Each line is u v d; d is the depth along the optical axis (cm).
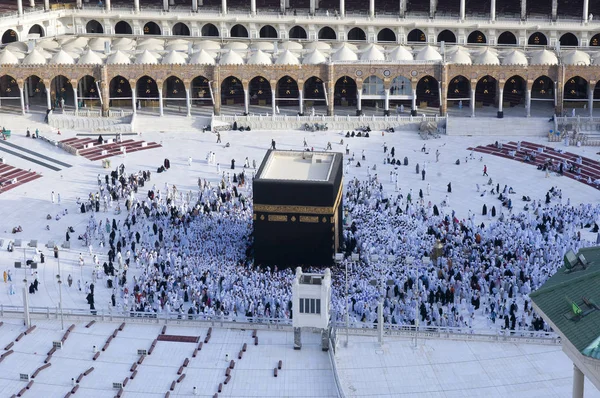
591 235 12350
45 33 19638
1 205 13625
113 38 19325
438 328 9400
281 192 11419
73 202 13788
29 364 9069
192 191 14150
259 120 17050
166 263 11525
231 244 12188
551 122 16800
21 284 11262
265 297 10488
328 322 9238
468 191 14150
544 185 14325
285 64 17100
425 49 17500
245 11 19775
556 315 6831
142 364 9056
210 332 9612
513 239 11925
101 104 17350
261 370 8956
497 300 10488
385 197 13775
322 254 11538
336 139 16462
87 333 9619
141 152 15825
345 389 8612
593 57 17138
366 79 17325
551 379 8656
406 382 8706
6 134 16225
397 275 10956
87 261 11881
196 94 18288
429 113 17612
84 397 8531
